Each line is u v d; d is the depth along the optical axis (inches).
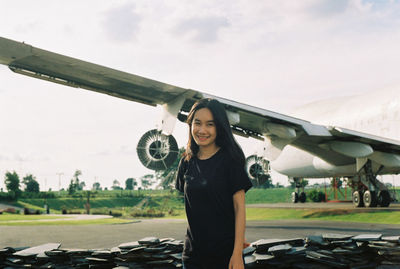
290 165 1258.6
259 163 869.2
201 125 108.2
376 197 944.9
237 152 107.1
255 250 222.2
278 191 3609.7
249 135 750.5
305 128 663.8
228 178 106.2
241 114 645.9
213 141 110.9
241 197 105.3
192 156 113.7
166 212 1878.7
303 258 214.8
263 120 664.4
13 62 475.8
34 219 1151.6
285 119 634.8
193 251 107.4
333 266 209.6
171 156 585.0
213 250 104.9
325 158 983.6
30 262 210.1
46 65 483.2
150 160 597.6
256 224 690.2
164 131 567.2
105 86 544.7
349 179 1270.9
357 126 1075.3
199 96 553.3
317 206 1144.8
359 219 727.7
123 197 4424.2
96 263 208.7
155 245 218.4
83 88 550.3
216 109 108.6
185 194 110.4
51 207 3772.1
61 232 621.0
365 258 227.8
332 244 231.6
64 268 207.9
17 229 695.7
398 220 661.9
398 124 949.8
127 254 209.5
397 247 225.8
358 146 788.6
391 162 861.2
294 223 700.7
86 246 431.5
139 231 621.6
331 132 715.4
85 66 475.2
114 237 529.7
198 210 106.7
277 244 221.3
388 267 228.7
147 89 537.3
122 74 491.5
